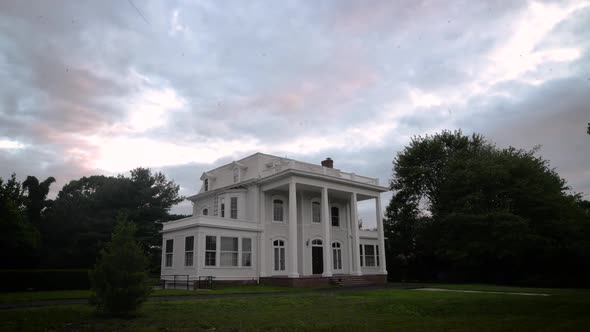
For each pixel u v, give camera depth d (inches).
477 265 1552.7
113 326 449.1
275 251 1389.0
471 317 490.3
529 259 1517.0
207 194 1549.0
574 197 1638.8
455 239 1576.0
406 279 1904.5
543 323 418.3
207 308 609.9
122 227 564.4
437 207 1722.4
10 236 1439.5
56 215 1868.8
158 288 1210.0
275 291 1013.2
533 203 1493.6
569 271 1480.1
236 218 1401.3
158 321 482.3
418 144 1870.1
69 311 558.6
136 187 1948.8
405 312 551.2
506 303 586.6
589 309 500.7
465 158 1712.6
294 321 478.3
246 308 614.2
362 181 1535.4
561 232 1443.2
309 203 1501.0
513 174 1557.6
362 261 1694.1
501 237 1389.0
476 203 1530.5
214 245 1235.9
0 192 1439.5
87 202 1898.4
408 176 1835.6
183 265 1251.8
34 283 1038.4
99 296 527.5
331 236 1544.0
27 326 443.8
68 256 1729.8
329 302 695.1
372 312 562.3
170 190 2059.5
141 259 551.8
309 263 1433.3
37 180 2079.2
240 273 1280.8
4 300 746.8
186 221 1274.6
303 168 1360.7
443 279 1758.1
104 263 531.8
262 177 1376.7
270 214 1408.7
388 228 1958.7
